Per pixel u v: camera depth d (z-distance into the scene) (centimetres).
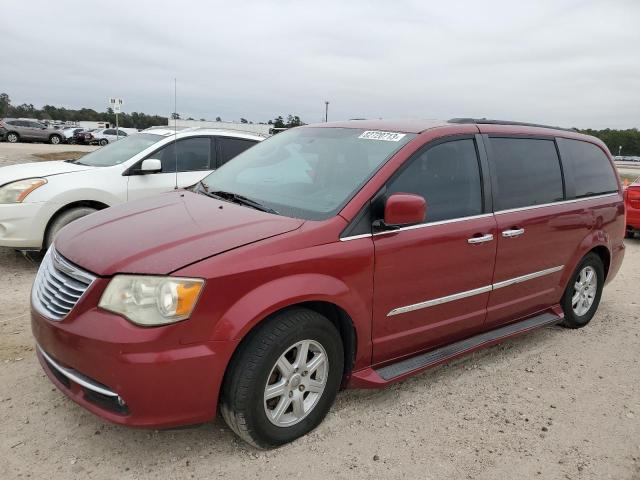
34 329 294
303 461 291
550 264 446
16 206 587
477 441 320
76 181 627
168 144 709
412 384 386
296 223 304
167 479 270
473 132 392
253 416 278
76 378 265
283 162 396
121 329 250
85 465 277
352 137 384
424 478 284
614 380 412
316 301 296
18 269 605
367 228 317
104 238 296
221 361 262
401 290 334
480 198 385
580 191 480
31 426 305
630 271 775
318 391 309
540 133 451
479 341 400
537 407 364
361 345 323
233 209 331
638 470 304
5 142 3488
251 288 270
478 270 380
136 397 252
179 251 270
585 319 518
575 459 310
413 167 347
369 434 320
